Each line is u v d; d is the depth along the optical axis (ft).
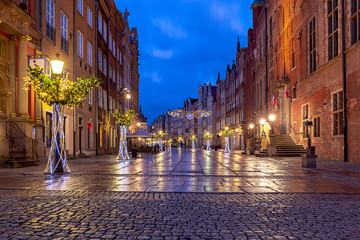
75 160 73.15
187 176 37.68
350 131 62.23
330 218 17.08
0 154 48.96
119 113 80.79
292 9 102.17
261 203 21.16
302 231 14.55
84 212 18.24
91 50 101.35
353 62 60.80
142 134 113.80
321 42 77.61
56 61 40.52
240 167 52.01
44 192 25.18
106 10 121.39
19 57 54.49
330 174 40.06
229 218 17.02
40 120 61.05
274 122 120.16
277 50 120.57
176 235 13.85
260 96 150.82
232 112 235.20
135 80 222.48
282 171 44.24
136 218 16.90
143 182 31.68
